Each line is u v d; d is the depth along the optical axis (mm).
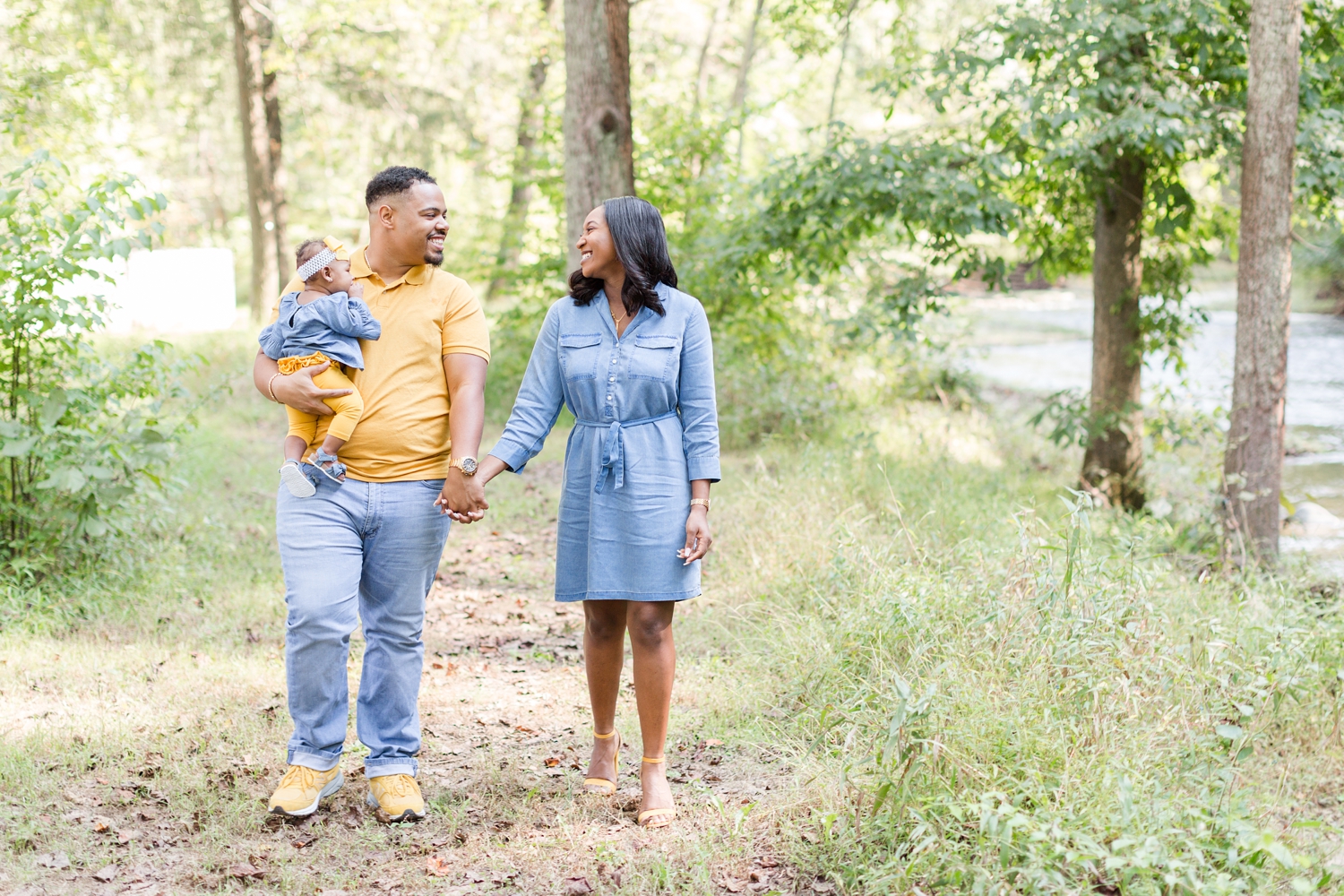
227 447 10062
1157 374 16438
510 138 21688
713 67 24781
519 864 3080
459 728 4219
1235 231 10008
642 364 3264
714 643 5234
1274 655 3922
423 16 18844
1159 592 4766
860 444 9312
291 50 18375
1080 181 9031
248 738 3934
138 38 18328
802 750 3748
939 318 14633
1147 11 7559
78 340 5801
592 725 4254
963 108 8516
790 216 9211
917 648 3920
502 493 8953
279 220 19375
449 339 3318
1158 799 2879
